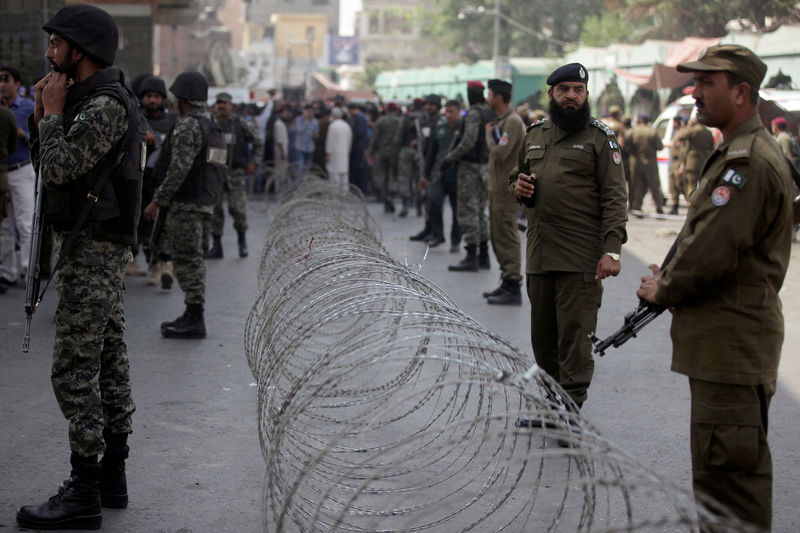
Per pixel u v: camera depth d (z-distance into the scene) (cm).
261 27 11725
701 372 320
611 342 371
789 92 1684
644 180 1838
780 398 617
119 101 387
